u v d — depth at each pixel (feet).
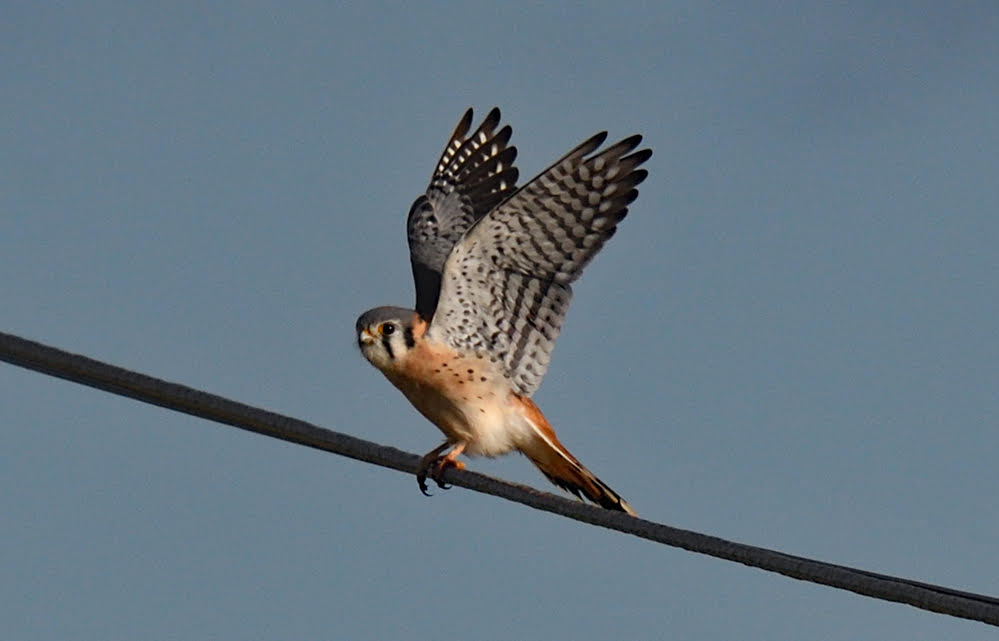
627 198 38.55
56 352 31.94
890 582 26.58
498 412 41.14
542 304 40.40
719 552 28.50
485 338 41.06
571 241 39.40
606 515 30.19
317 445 32.99
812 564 27.35
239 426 33.32
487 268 40.34
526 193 38.40
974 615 25.82
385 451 32.17
